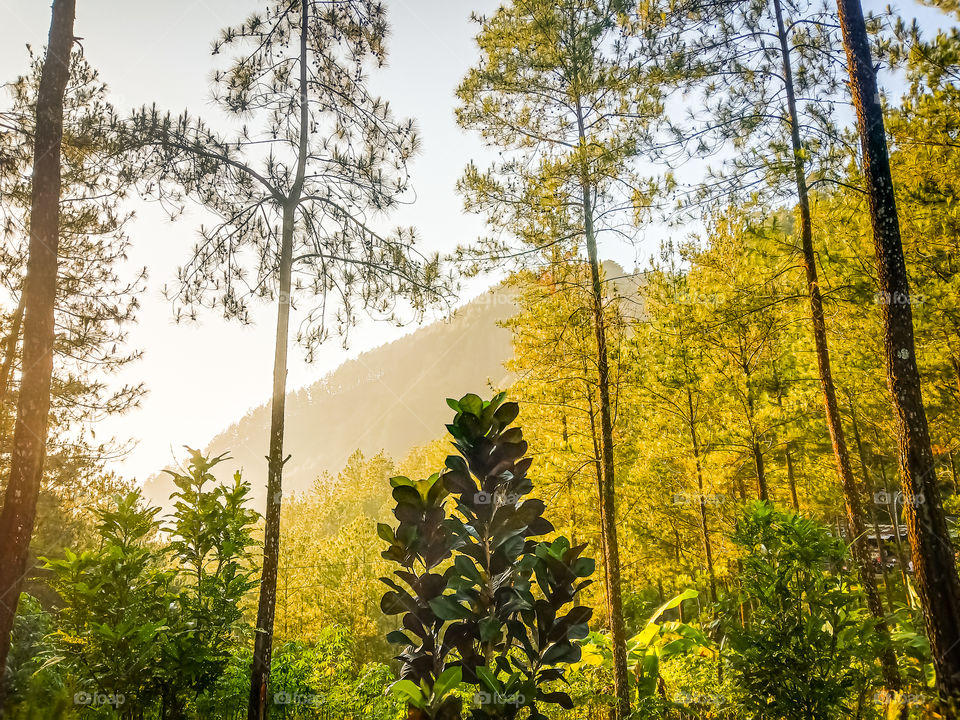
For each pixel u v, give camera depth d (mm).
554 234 10703
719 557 14352
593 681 10031
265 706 6984
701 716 8445
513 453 2859
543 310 12203
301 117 9422
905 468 6074
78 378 14859
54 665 6707
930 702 6855
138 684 5969
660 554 15984
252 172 8781
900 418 6160
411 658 2744
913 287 9398
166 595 6727
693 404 14539
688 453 14273
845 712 6133
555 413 14406
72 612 6117
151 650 5859
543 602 2777
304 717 7613
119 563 6312
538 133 11602
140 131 8125
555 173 10422
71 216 13297
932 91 8766
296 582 19984
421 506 2900
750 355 13250
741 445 13578
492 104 11281
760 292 11078
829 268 10477
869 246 9906
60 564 6207
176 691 6277
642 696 9227
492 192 10836
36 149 6941
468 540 2854
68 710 6156
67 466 15297
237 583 6969
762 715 6383
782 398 13234
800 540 6449
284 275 8695
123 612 6164
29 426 6363
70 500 15586
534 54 10805
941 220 8953
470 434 2900
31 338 6508
